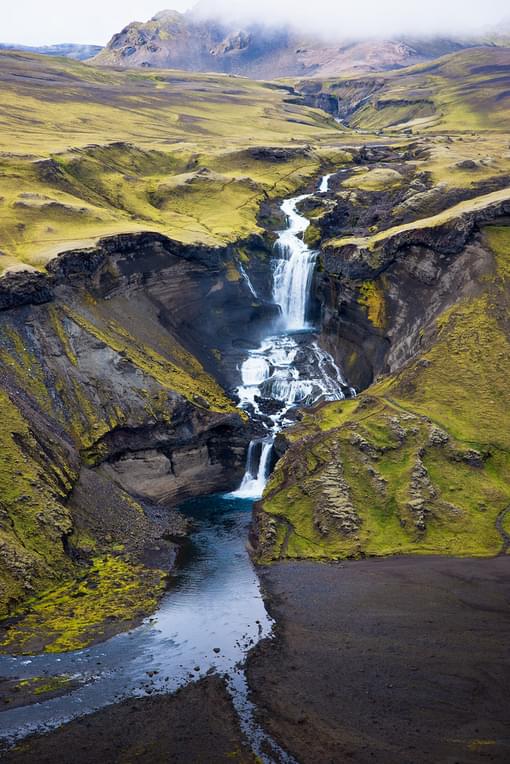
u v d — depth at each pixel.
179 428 112.62
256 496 113.56
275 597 79.56
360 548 89.56
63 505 92.31
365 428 105.44
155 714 58.25
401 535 91.19
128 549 92.81
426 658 63.84
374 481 97.38
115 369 113.38
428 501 94.06
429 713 56.22
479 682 59.53
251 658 66.69
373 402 113.12
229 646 69.19
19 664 66.81
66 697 61.09
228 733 55.50
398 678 61.09
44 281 113.69
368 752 52.19
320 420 113.31
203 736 55.31
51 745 54.81
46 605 78.38
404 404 110.81
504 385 110.50
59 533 87.56
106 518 96.94
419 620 70.88
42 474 92.50
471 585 78.06
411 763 50.59
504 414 106.56
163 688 62.03
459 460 99.50
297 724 56.12
